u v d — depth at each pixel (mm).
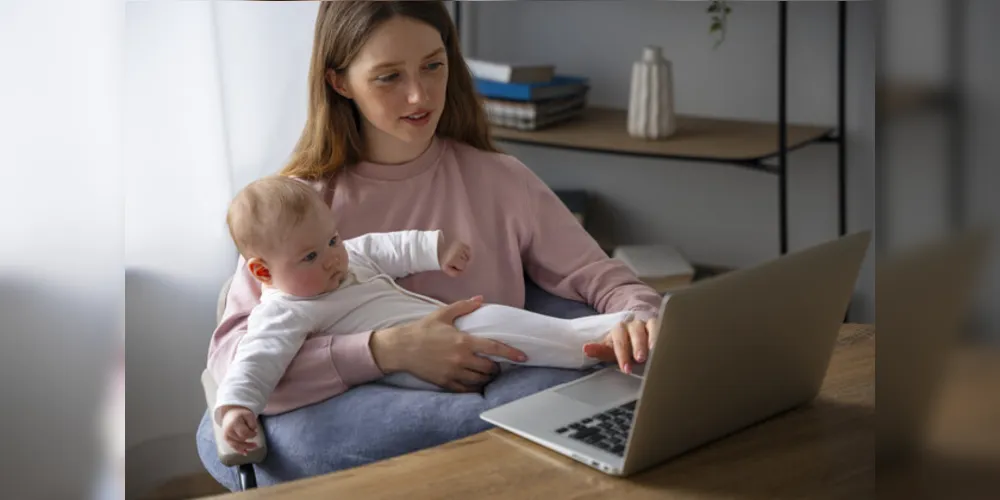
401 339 1310
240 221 1364
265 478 1245
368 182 1512
